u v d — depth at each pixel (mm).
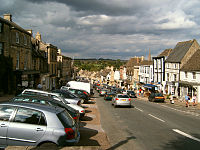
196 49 37906
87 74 171875
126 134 10312
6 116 6535
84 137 9406
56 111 6910
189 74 34125
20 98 10250
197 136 9984
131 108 21531
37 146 6250
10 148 6012
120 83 87438
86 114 16531
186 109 22219
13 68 26672
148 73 52938
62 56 60656
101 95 46562
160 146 8305
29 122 6438
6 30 24828
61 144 6297
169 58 42000
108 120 14328
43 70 40969
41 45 43000
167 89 41844
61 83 58219
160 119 14773
